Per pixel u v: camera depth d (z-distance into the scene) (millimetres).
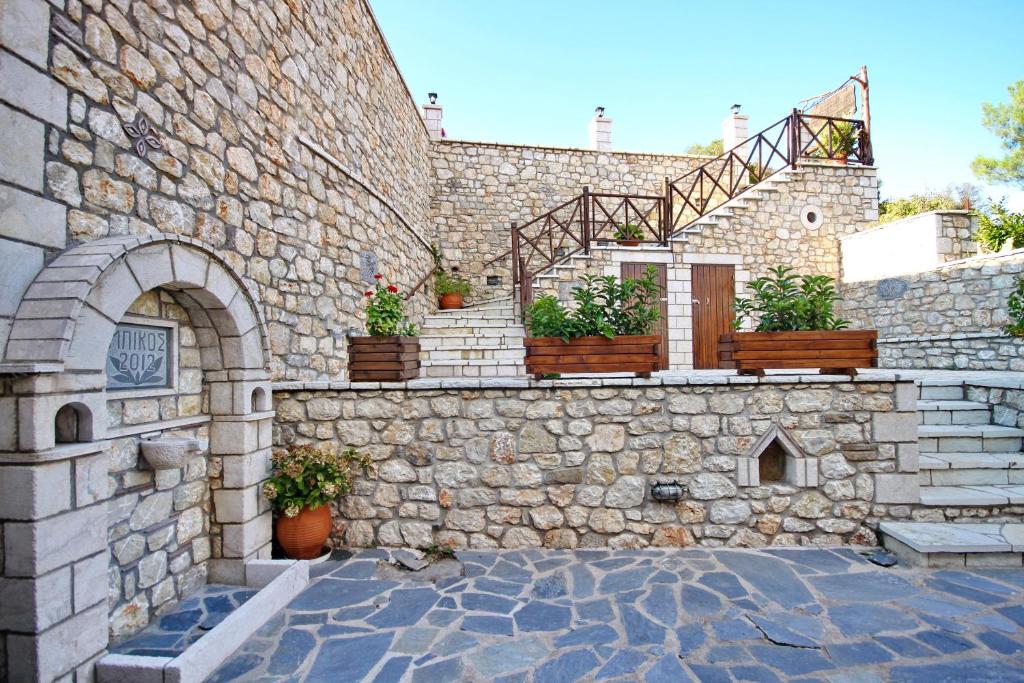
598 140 10688
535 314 3676
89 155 2264
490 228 10109
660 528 3520
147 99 2615
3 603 1854
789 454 3596
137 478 2559
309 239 4363
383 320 3787
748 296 7867
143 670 2070
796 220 8164
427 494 3529
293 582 2945
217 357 3105
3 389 1862
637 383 3512
